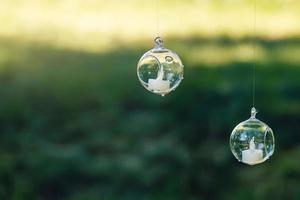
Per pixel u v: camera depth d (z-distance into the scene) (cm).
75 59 872
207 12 962
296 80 780
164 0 990
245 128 334
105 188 682
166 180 682
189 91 776
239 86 775
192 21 949
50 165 695
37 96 798
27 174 685
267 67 814
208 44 890
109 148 721
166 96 774
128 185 684
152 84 326
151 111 766
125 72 836
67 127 754
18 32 934
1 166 682
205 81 792
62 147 723
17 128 750
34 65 854
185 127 734
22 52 882
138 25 950
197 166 688
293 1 948
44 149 717
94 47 902
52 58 873
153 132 736
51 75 835
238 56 845
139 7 987
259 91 765
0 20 963
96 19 969
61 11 989
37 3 1007
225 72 811
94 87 814
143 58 327
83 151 717
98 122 759
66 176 690
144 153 709
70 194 677
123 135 738
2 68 841
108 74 836
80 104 790
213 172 679
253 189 657
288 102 747
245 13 949
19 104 783
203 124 734
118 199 671
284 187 654
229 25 931
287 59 828
